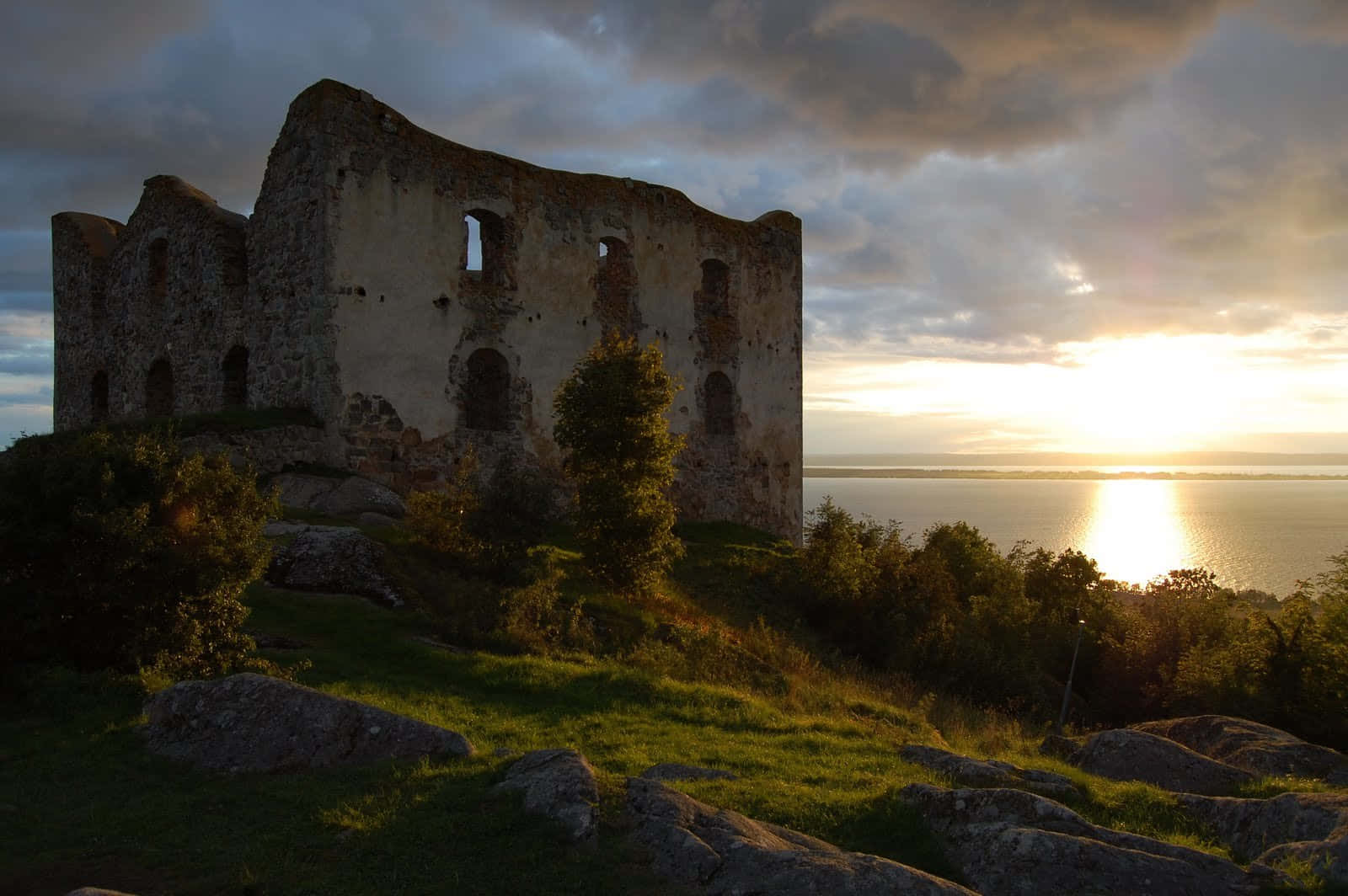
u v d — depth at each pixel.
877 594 22.55
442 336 22.06
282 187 20.97
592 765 7.88
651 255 27.00
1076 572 31.70
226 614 10.04
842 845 6.76
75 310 28.14
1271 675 19.67
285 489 18.25
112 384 26.41
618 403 18.08
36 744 7.75
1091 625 27.14
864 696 16.16
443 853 5.88
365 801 6.61
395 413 21.11
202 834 6.22
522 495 16.42
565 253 24.81
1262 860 6.70
